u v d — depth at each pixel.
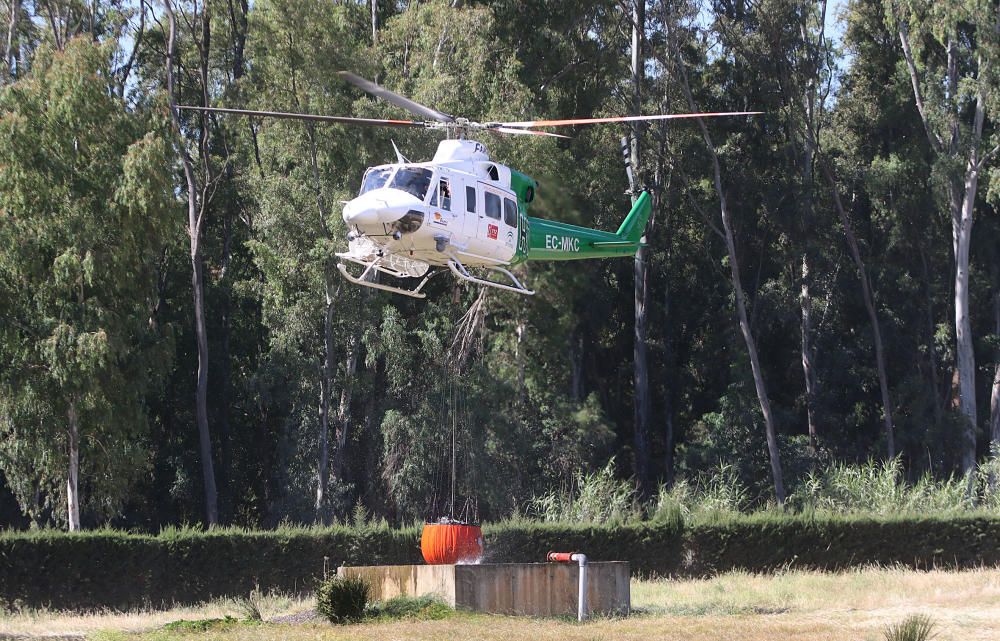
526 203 79.44
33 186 128.50
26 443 130.25
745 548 108.06
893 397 197.00
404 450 160.88
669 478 193.75
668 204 193.50
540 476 168.62
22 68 174.00
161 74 187.00
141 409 139.50
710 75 197.25
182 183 183.50
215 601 94.19
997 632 58.34
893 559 108.25
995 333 198.62
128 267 133.75
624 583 69.38
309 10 153.38
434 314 172.88
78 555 94.25
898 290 199.88
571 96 188.00
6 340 128.25
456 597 64.81
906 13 178.12
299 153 155.50
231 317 184.75
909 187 193.25
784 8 178.75
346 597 64.00
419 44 170.12
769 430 171.25
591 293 191.62
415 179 70.62
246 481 182.12
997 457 158.12
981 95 169.12
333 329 161.50
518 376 171.75
